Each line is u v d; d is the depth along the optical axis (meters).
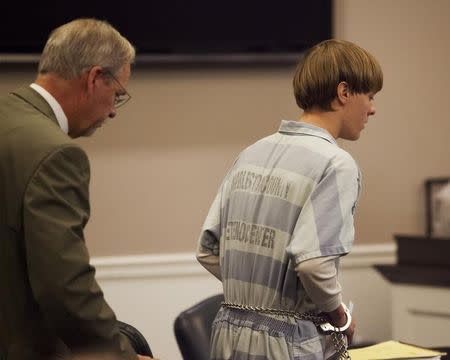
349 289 11.44
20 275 4.92
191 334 6.24
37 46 10.52
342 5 11.30
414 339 10.32
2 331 5.04
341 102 5.29
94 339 4.82
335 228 4.84
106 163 10.99
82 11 10.59
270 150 5.38
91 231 11.02
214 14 10.89
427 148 11.56
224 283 5.40
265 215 5.14
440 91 11.56
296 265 4.82
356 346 6.59
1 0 10.43
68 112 5.25
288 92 11.27
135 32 10.73
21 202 4.77
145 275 11.03
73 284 4.67
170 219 11.15
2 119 5.04
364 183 11.48
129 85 10.95
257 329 5.04
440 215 11.27
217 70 11.12
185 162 11.12
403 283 10.33
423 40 11.48
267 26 11.01
